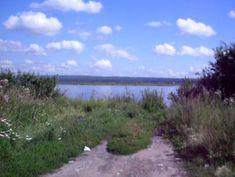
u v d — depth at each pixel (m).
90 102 18.97
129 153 10.03
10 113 12.09
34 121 12.45
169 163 9.10
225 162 8.32
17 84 18.23
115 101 19.03
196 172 8.11
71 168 8.71
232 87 16.17
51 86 19.39
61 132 11.11
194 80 17.31
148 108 17.97
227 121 9.63
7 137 9.35
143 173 8.41
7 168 7.95
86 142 10.85
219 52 16.91
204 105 12.66
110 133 12.27
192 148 9.64
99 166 8.91
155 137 12.15
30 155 8.80
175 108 14.04
